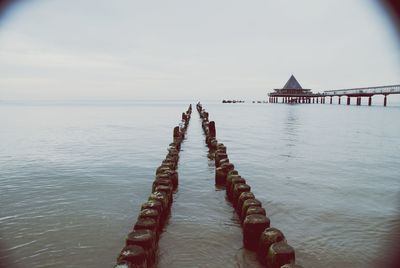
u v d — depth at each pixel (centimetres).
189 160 1474
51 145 1936
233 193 857
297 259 603
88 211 831
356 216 804
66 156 1573
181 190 1009
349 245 655
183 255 611
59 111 6550
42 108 8281
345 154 1639
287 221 777
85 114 5403
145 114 5378
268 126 3172
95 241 671
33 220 773
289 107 7912
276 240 552
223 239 673
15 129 2892
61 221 769
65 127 3097
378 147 1864
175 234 697
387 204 891
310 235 702
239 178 893
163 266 575
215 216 798
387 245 654
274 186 1058
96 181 1112
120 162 1434
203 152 1684
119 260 473
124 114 5384
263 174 1216
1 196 948
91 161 1455
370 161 1466
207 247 641
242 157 1555
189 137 2308
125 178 1153
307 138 2261
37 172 1241
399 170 1288
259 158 1530
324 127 3044
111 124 3441
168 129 2906
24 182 1098
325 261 596
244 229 627
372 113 5125
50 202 898
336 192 995
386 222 768
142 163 1413
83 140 2164
